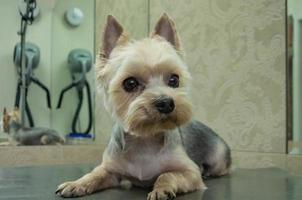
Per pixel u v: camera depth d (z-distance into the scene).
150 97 0.96
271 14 1.57
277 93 1.54
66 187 0.93
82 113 2.45
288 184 1.11
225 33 1.73
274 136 1.55
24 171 1.45
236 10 1.68
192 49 1.87
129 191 1.02
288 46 1.53
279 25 1.54
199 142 1.32
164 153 1.05
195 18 1.87
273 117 1.55
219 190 1.01
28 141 2.13
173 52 1.09
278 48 1.54
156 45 1.06
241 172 1.42
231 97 1.70
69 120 2.48
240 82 1.67
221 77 1.74
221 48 1.74
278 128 1.54
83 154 2.12
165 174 0.98
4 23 2.39
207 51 1.80
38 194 0.96
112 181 1.08
